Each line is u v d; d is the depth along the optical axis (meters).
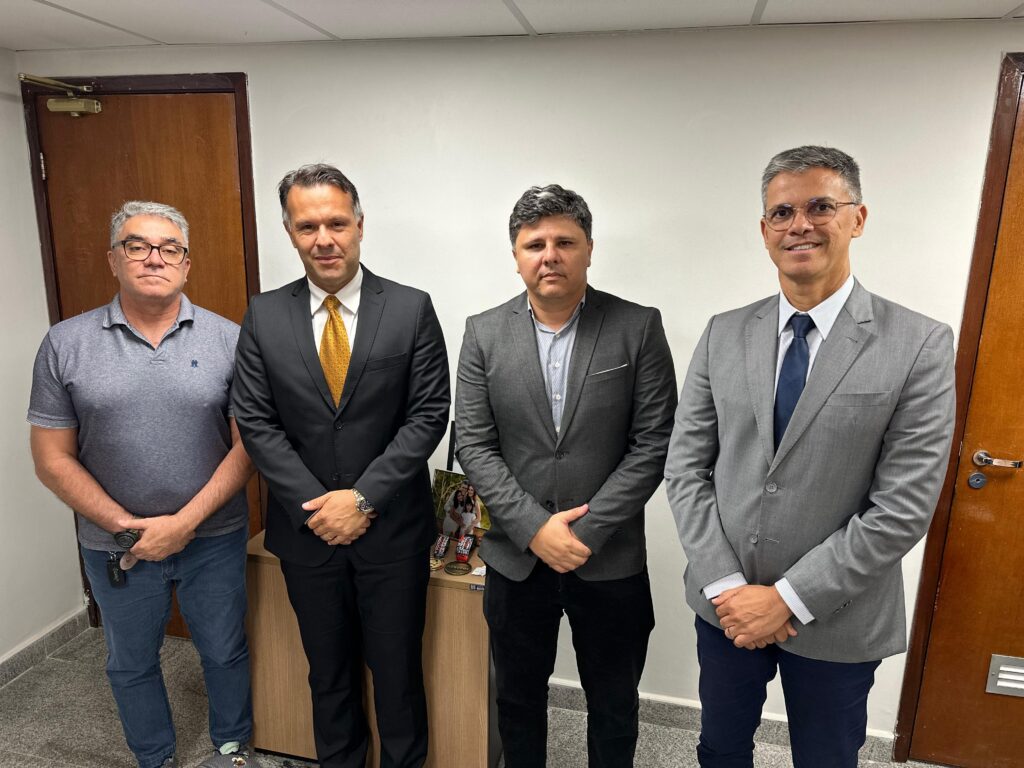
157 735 1.95
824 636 1.33
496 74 2.01
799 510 1.32
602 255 2.05
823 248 1.28
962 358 1.87
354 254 1.63
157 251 1.67
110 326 1.73
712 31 1.87
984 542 1.93
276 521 1.76
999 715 2.01
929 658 2.02
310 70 2.12
